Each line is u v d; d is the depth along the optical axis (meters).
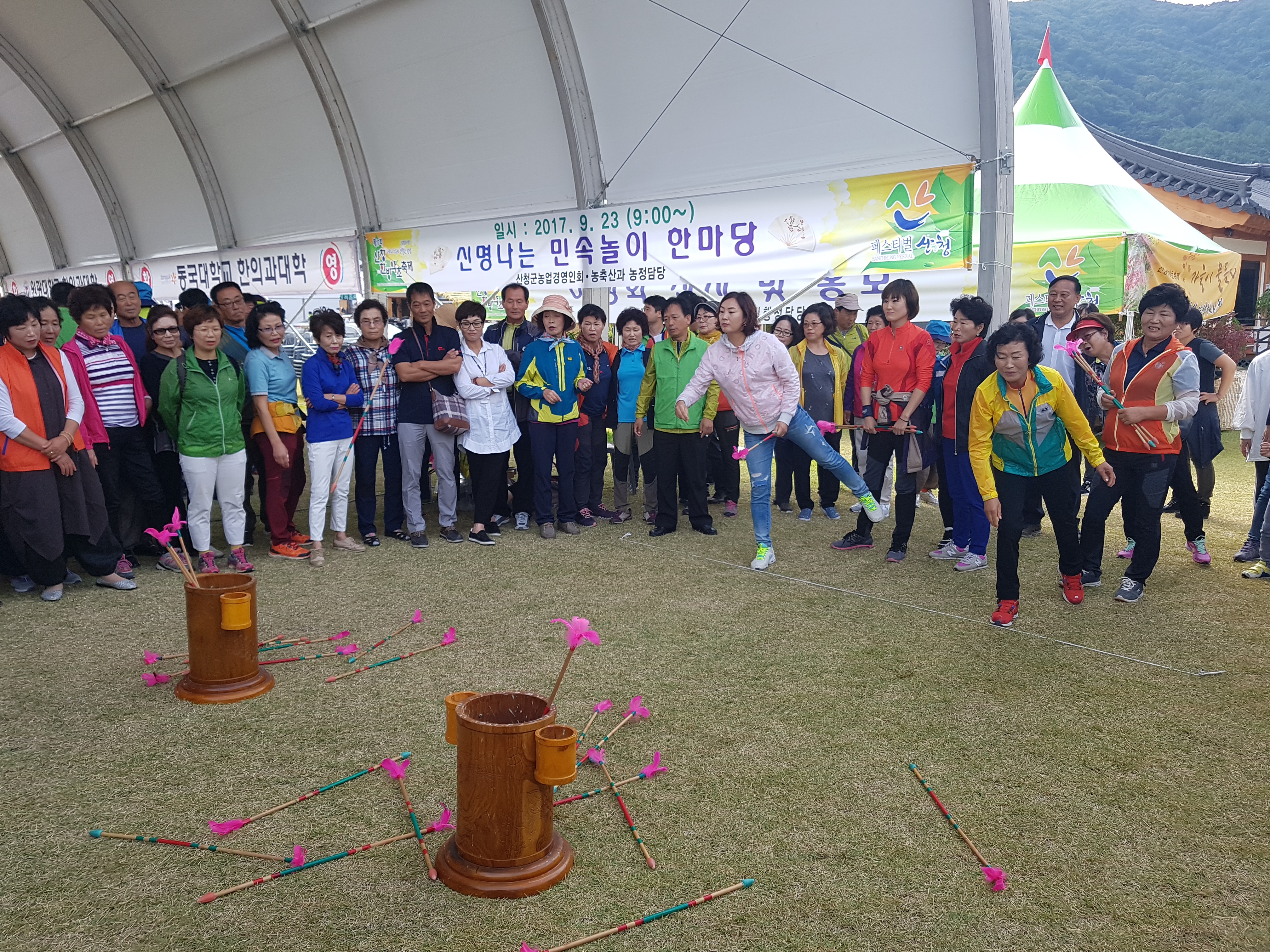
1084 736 3.22
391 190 9.46
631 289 7.54
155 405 5.44
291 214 10.56
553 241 8.04
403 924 2.21
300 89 9.31
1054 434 4.30
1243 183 17.78
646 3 6.92
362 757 3.07
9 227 14.90
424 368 5.86
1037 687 3.65
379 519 7.04
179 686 3.60
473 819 2.33
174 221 11.98
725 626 4.39
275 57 9.13
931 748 3.13
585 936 2.16
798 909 2.27
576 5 7.22
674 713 3.41
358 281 9.81
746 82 6.77
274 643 4.14
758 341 5.11
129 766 3.00
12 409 4.48
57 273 14.48
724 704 3.50
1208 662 3.91
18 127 12.58
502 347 6.65
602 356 6.57
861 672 3.80
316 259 10.18
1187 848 2.54
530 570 5.39
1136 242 9.55
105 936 2.16
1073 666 3.87
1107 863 2.47
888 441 5.58
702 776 2.94
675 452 6.16
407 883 2.37
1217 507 7.11
